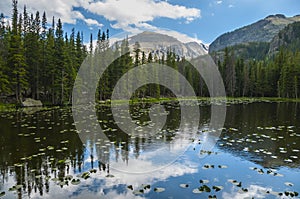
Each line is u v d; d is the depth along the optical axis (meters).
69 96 35.47
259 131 13.16
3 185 6.02
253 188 5.81
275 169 7.14
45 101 36.41
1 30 38.62
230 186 5.91
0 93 30.94
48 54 36.25
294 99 53.41
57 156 8.44
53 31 46.81
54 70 34.19
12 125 15.02
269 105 34.41
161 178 6.48
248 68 68.50
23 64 30.75
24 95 37.03
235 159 8.12
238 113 22.80
